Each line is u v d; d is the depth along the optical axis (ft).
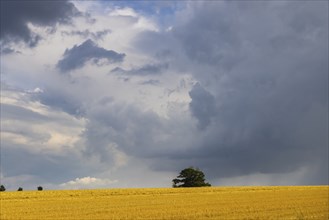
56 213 142.61
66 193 224.74
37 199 197.26
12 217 133.49
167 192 247.91
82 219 126.82
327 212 141.49
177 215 132.98
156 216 130.93
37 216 135.44
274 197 213.46
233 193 244.63
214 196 220.84
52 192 226.58
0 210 152.56
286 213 138.10
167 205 168.55
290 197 213.66
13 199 196.44
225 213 138.31
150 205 168.86
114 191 240.53
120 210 149.79
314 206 163.84
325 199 199.52
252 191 262.47
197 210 147.84
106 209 153.48
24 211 149.18
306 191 261.85
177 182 399.65
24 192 222.28
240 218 125.70
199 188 275.39
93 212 144.46
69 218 129.39
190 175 395.14
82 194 223.10
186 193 242.99
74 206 165.58
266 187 295.48
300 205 168.14
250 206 163.43
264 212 141.28
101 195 222.07
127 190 248.11
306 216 130.00
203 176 400.67
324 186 316.81
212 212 140.77
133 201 188.34
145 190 252.21
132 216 131.54
